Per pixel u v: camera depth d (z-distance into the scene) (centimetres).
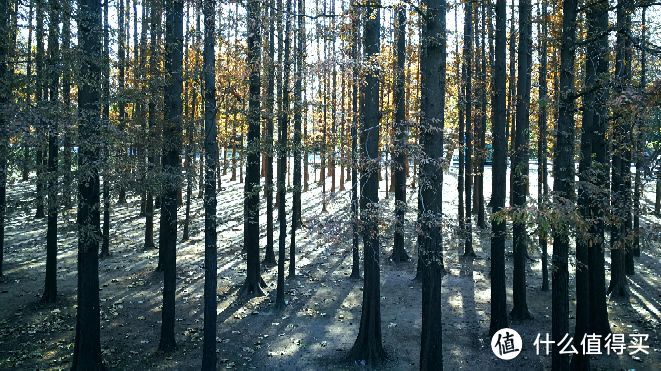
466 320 1362
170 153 1165
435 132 783
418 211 814
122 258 2014
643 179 782
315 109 1680
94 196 948
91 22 949
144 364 1071
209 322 923
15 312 1366
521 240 1027
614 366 1069
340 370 1054
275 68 1393
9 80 901
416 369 1065
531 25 1502
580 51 1077
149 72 1291
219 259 2028
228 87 1202
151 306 1455
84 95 933
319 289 1647
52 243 1443
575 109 813
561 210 631
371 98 1017
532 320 1355
